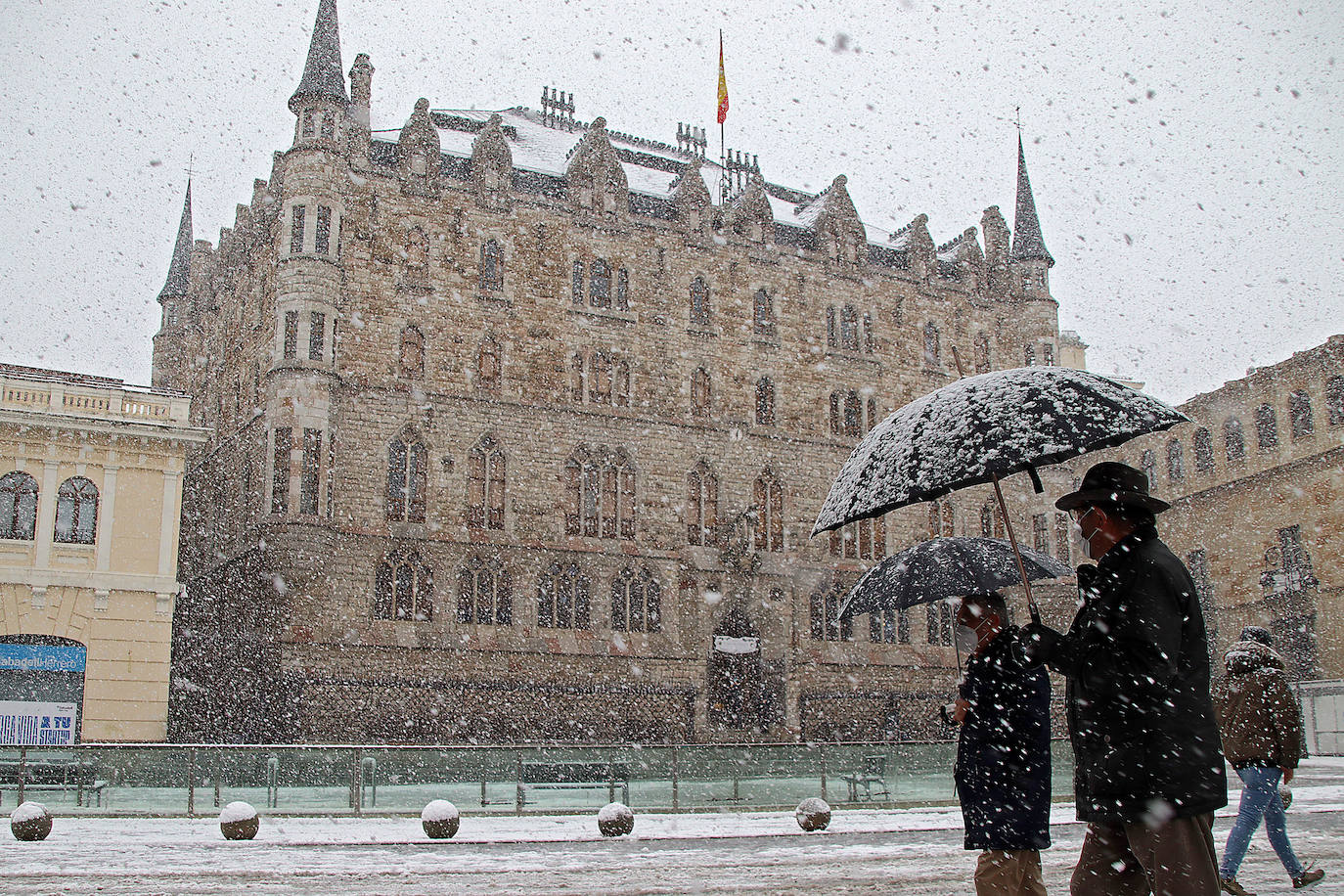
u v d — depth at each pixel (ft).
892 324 217.97
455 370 177.37
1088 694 25.08
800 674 193.36
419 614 168.45
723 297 201.67
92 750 81.82
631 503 187.11
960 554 41.11
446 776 86.43
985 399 28.96
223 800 82.17
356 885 44.88
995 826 29.37
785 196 253.44
